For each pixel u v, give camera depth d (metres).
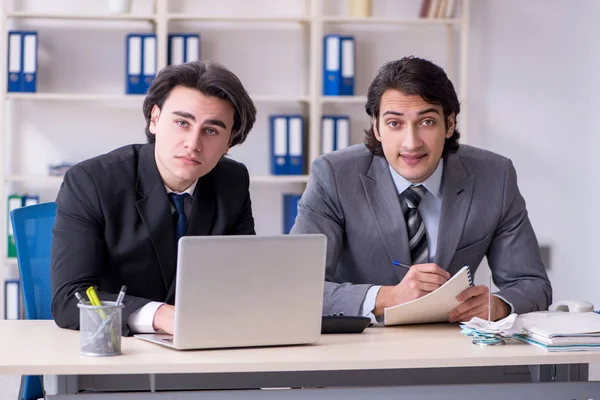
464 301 2.38
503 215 2.70
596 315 2.29
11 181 4.92
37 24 4.98
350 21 4.95
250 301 2.01
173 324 2.06
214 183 2.50
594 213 5.26
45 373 1.81
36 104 5.00
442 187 2.67
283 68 5.14
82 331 1.92
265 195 5.18
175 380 2.12
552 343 2.05
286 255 2.03
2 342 2.07
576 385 2.10
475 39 5.23
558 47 5.25
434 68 2.49
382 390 2.02
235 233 2.55
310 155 4.93
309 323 2.08
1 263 4.73
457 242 2.64
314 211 2.70
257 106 5.14
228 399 1.96
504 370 2.31
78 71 5.01
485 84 5.24
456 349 2.07
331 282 2.56
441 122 2.50
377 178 2.70
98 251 2.30
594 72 5.23
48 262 2.72
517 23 5.24
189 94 2.21
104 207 2.32
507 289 2.56
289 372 2.16
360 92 5.19
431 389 2.04
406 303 2.30
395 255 2.65
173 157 2.24
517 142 5.27
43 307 2.69
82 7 4.99
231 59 5.11
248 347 2.05
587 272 5.27
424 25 5.22
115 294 2.29
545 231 5.29
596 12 5.21
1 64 4.73
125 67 4.99
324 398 1.99
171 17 4.80
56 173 4.84
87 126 5.04
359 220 2.67
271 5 5.12
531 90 5.26
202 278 1.96
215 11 5.08
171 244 2.37
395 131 2.50
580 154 5.27
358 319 2.27
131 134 5.08
